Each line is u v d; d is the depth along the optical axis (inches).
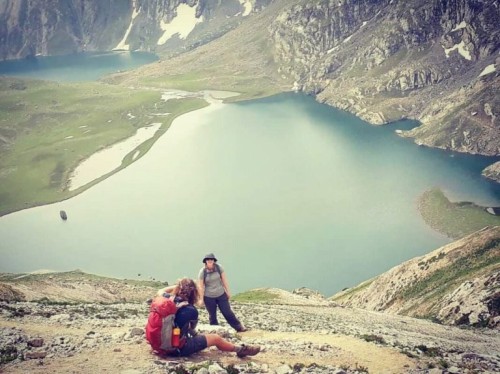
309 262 6520.7
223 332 962.1
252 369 772.6
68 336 928.3
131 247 7185.0
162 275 6412.4
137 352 794.8
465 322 2888.8
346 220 7593.5
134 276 6427.2
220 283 1003.3
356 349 1063.6
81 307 1540.4
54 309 1365.7
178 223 7755.9
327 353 978.7
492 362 1160.8
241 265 6515.8
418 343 1437.0
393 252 6678.2
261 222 7603.4
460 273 3811.5
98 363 743.7
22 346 861.2
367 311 2945.4
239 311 1952.5
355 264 6437.0
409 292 4001.0
